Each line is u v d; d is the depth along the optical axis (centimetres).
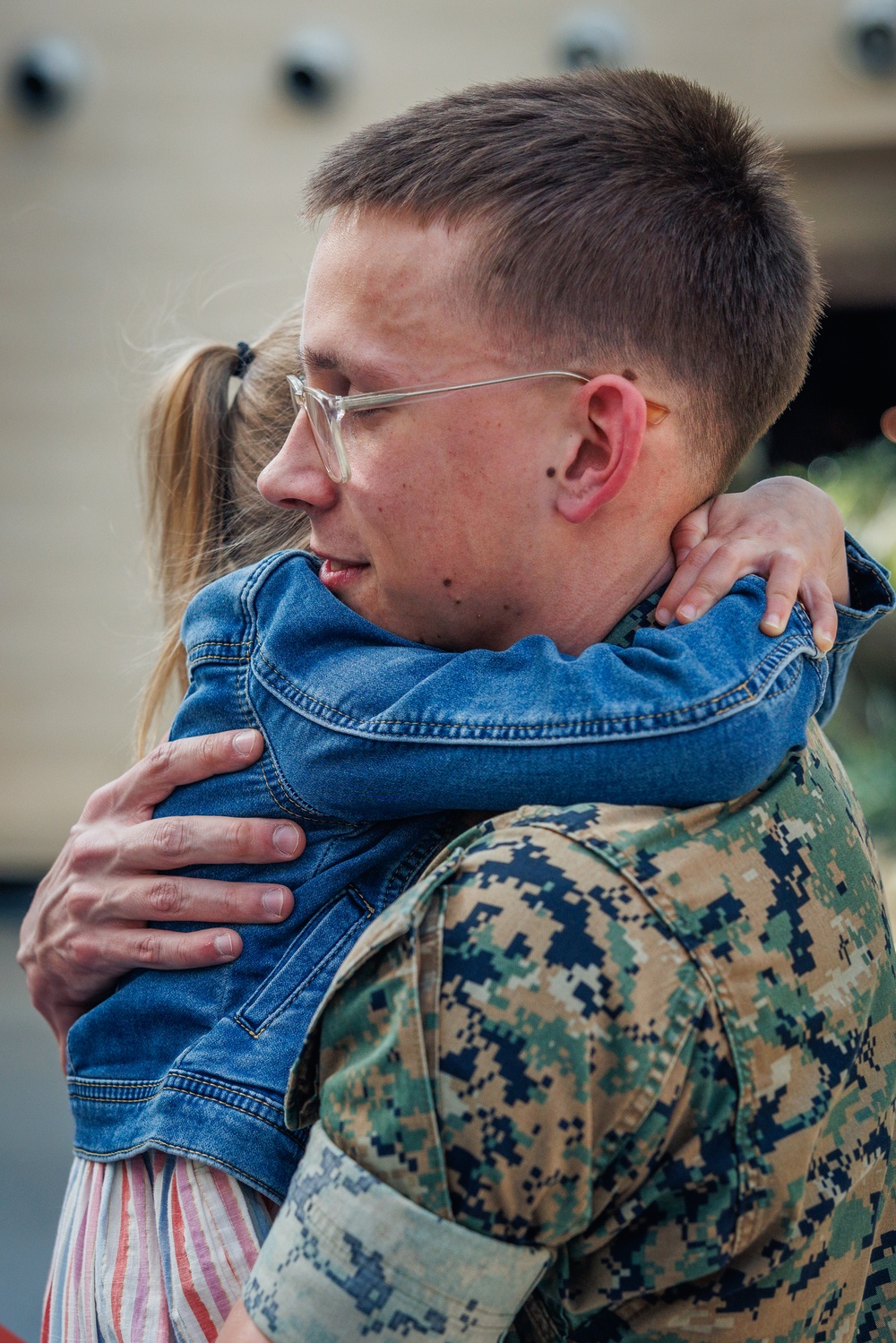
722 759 84
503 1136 74
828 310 738
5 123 602
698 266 97
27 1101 381
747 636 93
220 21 594
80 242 601
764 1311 81
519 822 84
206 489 148
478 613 101
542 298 93
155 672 151
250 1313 78
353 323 96
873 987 89
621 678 88
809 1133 80
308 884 102
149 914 106
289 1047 96
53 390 603
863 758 486
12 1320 268
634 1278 79
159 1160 98
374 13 595
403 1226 74
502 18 594
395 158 96
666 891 79
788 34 587
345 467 98
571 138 96
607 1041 75
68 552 606
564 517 98
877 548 533
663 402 98
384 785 92
